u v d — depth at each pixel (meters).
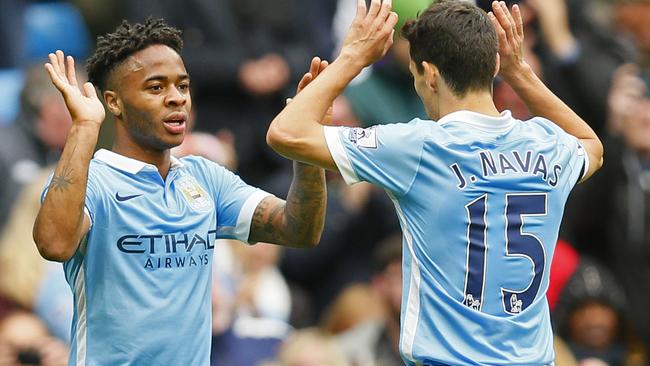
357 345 33.22
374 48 21.84
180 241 22.03
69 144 21.17
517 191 21.64
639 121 36.56
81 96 21.50
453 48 21.86
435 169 21.52
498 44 22.47
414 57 22.27
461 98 21.95
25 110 35.72
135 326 21.69
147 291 21.78
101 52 22.22
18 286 31.14
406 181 21.58
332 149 21.45
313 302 37.81
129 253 21.80
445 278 21.44
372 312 34.38
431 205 21.48
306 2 41.12
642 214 36.22
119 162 22.11
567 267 34.66
